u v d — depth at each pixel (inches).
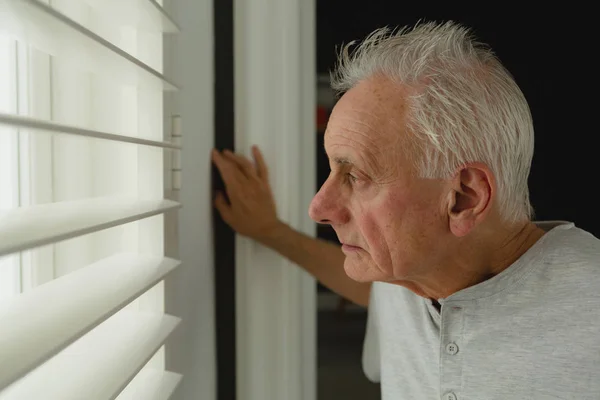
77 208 19.0
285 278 39.2
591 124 56.7
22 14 13.7
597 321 26.0
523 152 27.2
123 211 20.2
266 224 36.8
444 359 29.4
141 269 23.1
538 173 57.6
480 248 28.1
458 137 24.8
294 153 39.4
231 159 36.6
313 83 42.7
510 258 29.1
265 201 36.7
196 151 32.3
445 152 24.9
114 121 26.8
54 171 25.4
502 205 27.1
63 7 24.4
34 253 24.0
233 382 39.3
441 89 24.9
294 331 39.7
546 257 28.1
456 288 30.0
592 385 26.1
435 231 26.3
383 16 52.8
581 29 55.1
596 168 57.4
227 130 38.5
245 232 36.9
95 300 17.9
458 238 27.0
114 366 19.2
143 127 26.1
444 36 26.9
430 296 31.8
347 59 29.4
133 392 23.0
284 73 38.6
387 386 35.7
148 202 23.9
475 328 28.7
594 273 26.9
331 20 52.6
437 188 25.7
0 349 13.5
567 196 58.0
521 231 29.6
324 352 61.5
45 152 24.6
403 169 25.2
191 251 31.4
